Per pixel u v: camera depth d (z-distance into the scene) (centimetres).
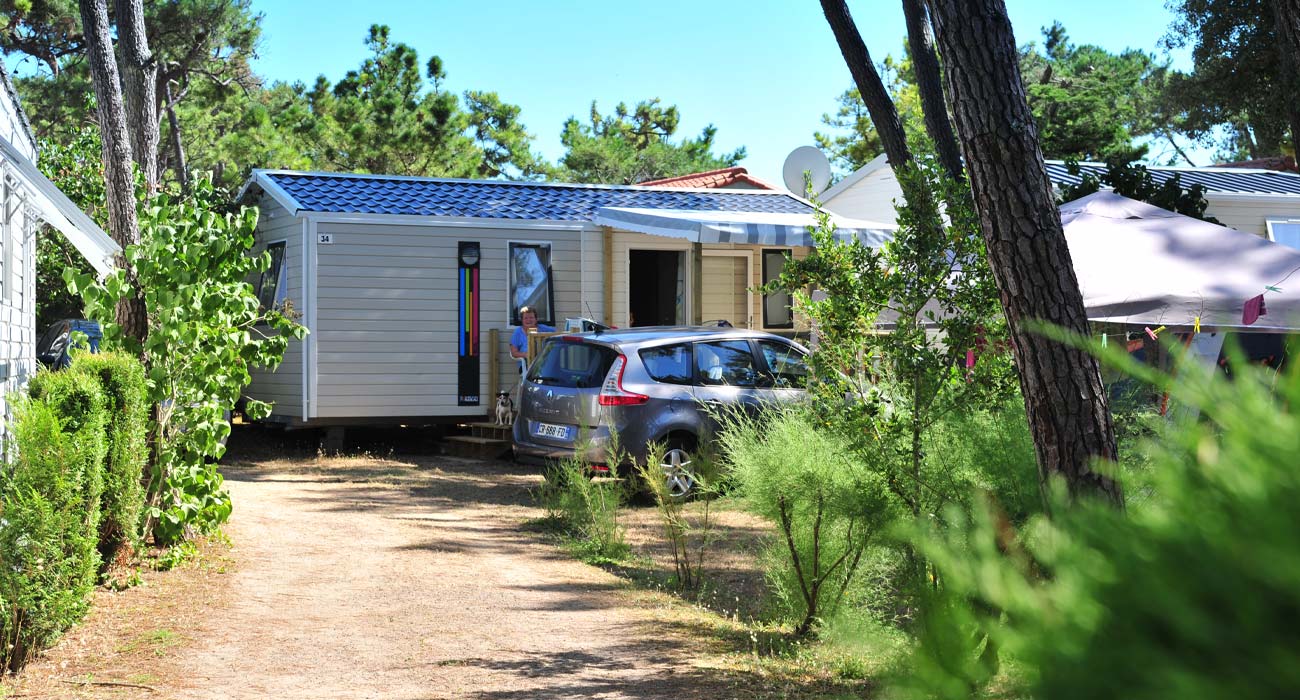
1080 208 1070
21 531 555
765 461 641
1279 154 3722
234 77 3434
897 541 542
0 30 3027
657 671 567
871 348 632
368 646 607
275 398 1684
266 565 824
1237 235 968
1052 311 468
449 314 1662
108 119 920
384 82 3841
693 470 888
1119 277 913
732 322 1930
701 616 713
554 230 1730
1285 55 970
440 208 1680
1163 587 63
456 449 1675
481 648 609
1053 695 68
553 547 945
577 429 1173
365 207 1628
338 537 955
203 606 690
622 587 796
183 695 511
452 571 826
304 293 1583
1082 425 456
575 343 1220
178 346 842
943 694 90
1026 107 481
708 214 1648
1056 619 70
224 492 881
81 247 975
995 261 486
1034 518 444
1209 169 2328
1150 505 71
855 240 641
